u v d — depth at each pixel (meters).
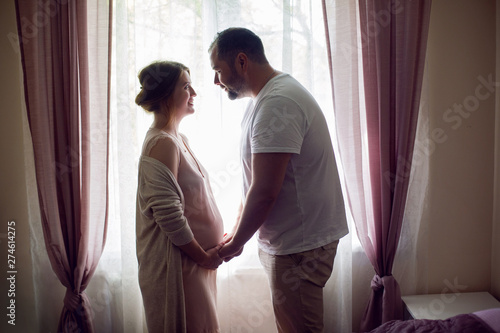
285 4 1.77
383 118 1.81
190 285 1.50
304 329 1.48
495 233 1.99
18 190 2.00
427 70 1.88
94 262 1.91
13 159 1.98
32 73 1.81
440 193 2.00
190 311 1.51
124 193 1.87
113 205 1.96
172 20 1.83
